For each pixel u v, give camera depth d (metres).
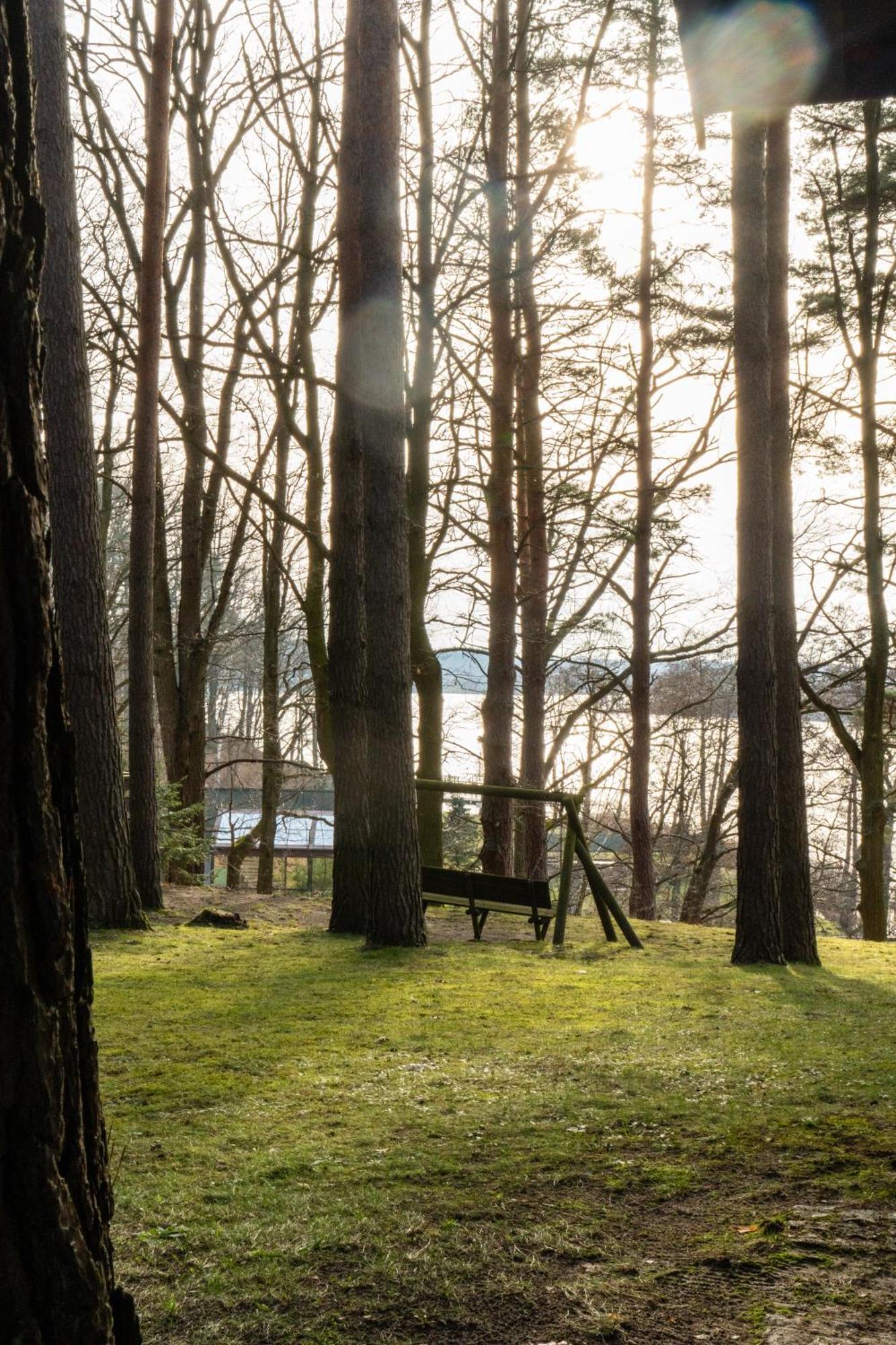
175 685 22.62
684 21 5.25
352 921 12.77
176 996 8.49
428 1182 4.40
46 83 11.77
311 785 40.00
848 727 33.06
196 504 22.69
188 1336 3.14
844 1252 3.76
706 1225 4.02
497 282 19.08
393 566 11.68
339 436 13.02
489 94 20.00
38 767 1.74
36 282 1.78
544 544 23.34
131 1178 4.38
